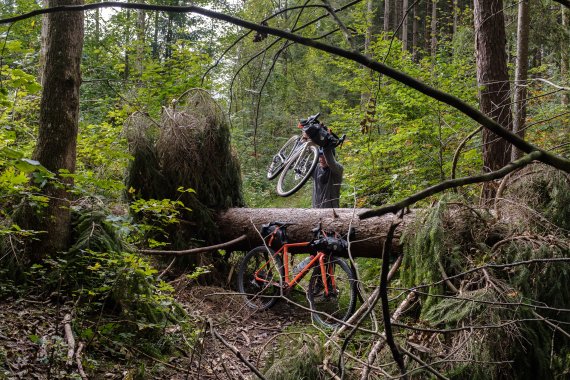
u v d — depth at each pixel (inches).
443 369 149.3
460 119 292.0
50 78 195.0
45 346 149.9
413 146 303.9
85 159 266.4
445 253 182.2
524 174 198.8
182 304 225.0
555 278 164.2
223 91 352.8
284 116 618.5
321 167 282.2
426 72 314.7
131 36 435.2
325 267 226.2
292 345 159.3
